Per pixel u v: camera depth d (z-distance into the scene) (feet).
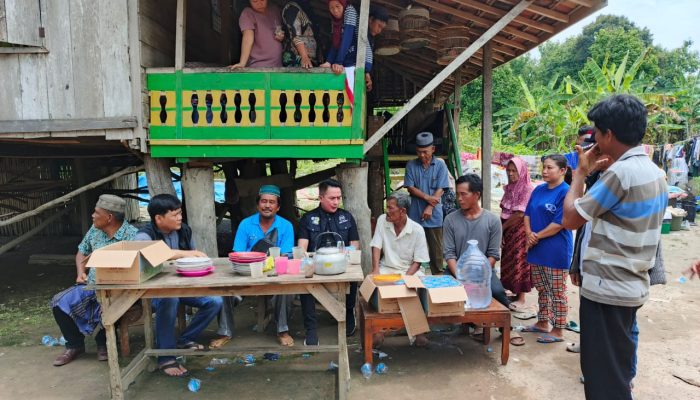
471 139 70.44
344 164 15.30
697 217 35.76
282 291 9.45
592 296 7.34
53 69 14.02
